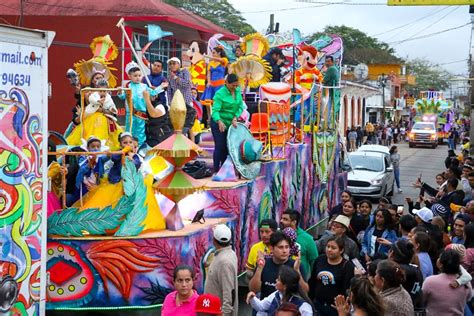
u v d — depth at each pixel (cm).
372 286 646
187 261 1006
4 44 717
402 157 5334
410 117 9412
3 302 720
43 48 767
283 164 1548
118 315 970
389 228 1129
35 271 766
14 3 2095
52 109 2080
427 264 942
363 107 6438
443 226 1159
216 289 903
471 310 937
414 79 11769
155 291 973
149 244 970
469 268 991
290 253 937
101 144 1024
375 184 2714
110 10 2036
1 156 718
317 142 1855
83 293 959
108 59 1370
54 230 958
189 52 1820
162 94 1344
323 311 863
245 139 1323
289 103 1598
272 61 1695
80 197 991
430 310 838
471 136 3005
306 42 2150
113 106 1092
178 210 1045
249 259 983
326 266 866
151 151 1020
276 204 1495
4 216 721
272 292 860
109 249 956
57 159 1093
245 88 1617
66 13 2041
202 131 1602
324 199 1973
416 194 3073
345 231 1042
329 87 1952
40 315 776
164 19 2006
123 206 962
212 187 1198
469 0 1634
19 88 738
